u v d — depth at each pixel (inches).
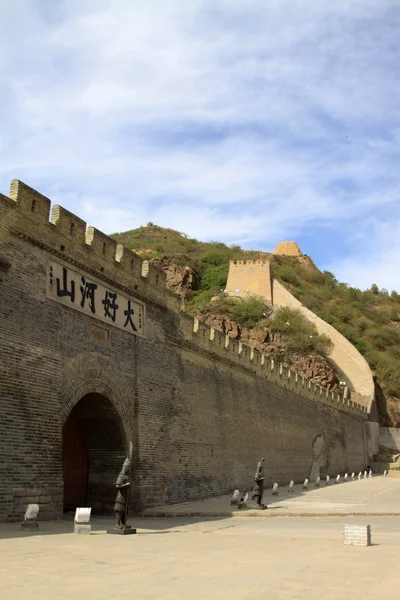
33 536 653.3
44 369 890.1
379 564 486.3
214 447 1456.7
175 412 1285.7
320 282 5452.8
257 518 1037.2
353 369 3398.1
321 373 3169.3
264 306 3644.2
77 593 369.7
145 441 1144.8
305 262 5920.3
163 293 1290.6
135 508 1082.1
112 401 1061.8
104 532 734.5
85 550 559.8
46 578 415.8
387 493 1638.8
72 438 1076.5
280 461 1900.8
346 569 462.6
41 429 864.3
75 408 1075.9
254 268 3882.9
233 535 748.0
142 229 5915.4
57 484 874.8
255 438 1729.8
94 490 1090.7
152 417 1184.2
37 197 926.4
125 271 1144.8
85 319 1007.0
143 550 572.4
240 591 381.4
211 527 872.3
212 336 1524.4
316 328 3570.4
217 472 1454.2
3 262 838.5
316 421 2324.1
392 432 3257.9
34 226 911.7
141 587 392.2
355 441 2805.1
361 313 4982.8
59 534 683.4
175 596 366.3
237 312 3503.9
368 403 3174.2
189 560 512.1
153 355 1219.2
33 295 890.7
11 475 798.5
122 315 1122.7
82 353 986.7
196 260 4468.5
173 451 1252.5
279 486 1851.6
